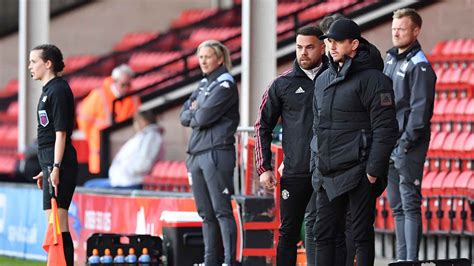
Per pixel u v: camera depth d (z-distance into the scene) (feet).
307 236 75.25
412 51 83.51
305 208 74.74
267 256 91.76
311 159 70.13
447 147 110.83
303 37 73.82
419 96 82.53
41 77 81.76
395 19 83.66
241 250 91.56
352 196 67.67
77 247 110.83
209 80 88.22
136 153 138.00
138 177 138.31
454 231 103.14
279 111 75.10
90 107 155.74
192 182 89.35
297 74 74.38
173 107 172.14
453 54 130.00
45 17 146.61
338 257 70.59
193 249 89.51
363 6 156.66
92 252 85.05
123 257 85.40
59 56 81.97
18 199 116.78
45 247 80.84
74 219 111.45
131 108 157.89
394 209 86.07
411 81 82.89
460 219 103.14
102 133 154.10
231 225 87.66
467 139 110.42
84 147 154.61
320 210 68.95
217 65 88.22
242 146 97.50
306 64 73.92
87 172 152.15
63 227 81.87
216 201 87.56
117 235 85.81
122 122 156.46
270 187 75.25
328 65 73.46
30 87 146.82
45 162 81.51
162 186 139.03
